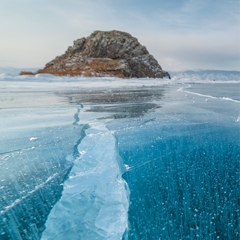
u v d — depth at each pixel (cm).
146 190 275
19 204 243
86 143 434
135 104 998
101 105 963
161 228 206
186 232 201
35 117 696
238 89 2184
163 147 424
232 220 218
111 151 385
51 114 746
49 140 460
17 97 1248
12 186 281
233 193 267
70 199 251
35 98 1210
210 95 1453
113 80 3412
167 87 2550
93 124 598
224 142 452
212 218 221
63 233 200
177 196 261
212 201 250
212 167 341
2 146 426
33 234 199
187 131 529
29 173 316
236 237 196
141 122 620
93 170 318
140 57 5350
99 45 5150
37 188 275
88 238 194
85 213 227
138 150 409
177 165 348
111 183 282
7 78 2444
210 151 405
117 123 610
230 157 380
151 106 934
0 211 231
